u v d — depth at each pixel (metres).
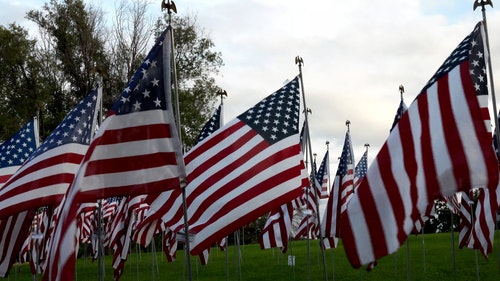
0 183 17.86
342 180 20.81
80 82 43.38
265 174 13.16
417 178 9.80
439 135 9.93
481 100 11.91
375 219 9.78
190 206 13.27
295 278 24.27
